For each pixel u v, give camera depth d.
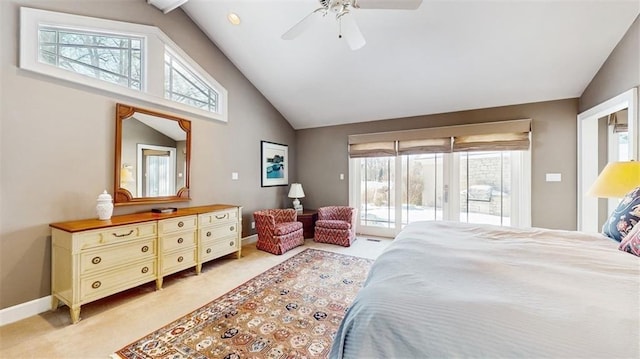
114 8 2.58
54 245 2.09
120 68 2.69
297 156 5.53
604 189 2.04
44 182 2.12
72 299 1.92
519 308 0.79
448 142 4.11
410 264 1.24
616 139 3.25
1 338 1.75
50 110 2.15
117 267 2.17
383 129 4.67
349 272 2.96
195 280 2.75
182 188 3.21
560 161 3.46
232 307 2.17
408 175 4.56
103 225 2.09
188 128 3.29
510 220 3.80
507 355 0.66
